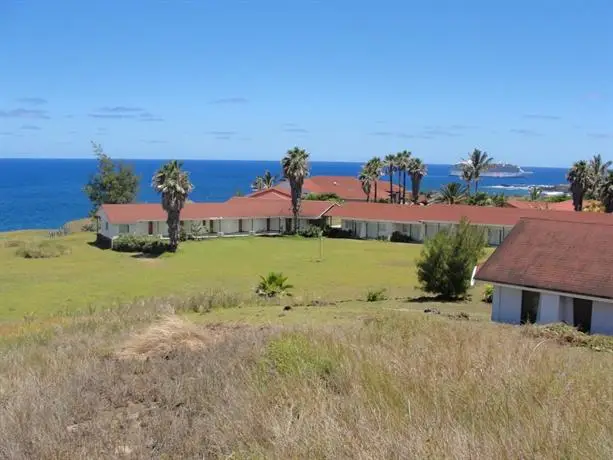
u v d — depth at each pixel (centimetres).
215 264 5391
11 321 2941
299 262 5528
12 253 6000
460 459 493
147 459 589
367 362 812
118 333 1828
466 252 3394
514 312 2691
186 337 1439
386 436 534
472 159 10481
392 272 4988
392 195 9806
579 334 1886
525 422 572
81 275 4812
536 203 8962
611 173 7625
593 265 2628
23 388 909
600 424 566
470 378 727
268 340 1155
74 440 653
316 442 532
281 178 12056
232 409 676
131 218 6625
